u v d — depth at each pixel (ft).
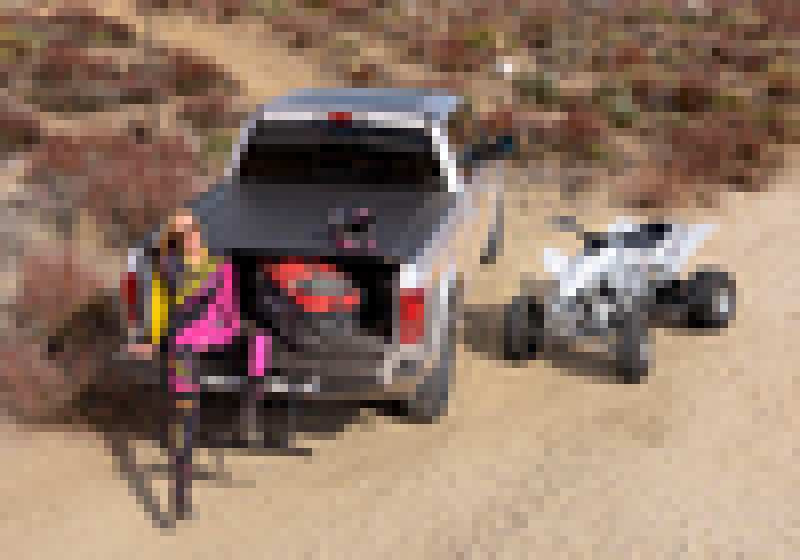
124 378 18.51
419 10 82.12
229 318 16.76
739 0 99.04
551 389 22.38
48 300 20.10
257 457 17.79
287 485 16.70
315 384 17.43
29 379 18.22
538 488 17.13
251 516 15.44
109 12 62.28
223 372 17.10
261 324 17.11
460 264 20.38
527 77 66.03
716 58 81.66
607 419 20.70
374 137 21.61
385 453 18.31
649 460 18.60
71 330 19.86
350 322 17.31
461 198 21.59
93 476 16.44
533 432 19.79
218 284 16.60
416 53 72.43
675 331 27.02
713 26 90.94
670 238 25.58
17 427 18.24
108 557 13.79
